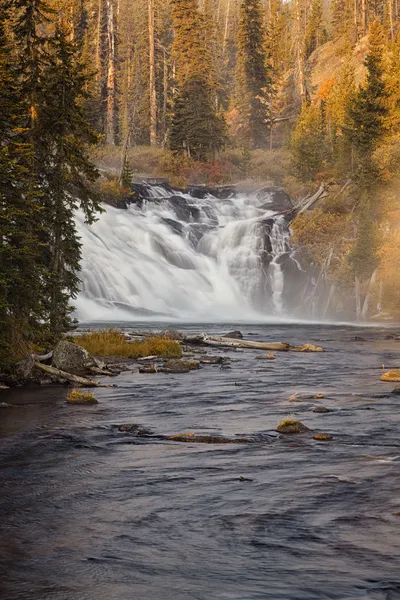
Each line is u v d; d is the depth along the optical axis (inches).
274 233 2795.3
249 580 261.1
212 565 276.8
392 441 517.3
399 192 2485.2
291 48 5856.3
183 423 596.4
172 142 3917.3
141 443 518.3
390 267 2349.9
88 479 415.5
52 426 584.1
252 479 411.5
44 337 965.8
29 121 981.2
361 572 267.9
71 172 1043.3
